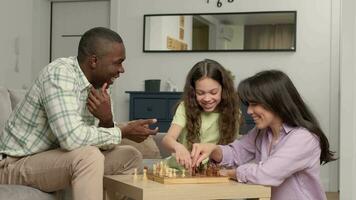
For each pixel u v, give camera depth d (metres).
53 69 1.61
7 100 2.12
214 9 4.45
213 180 1.46
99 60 1.68
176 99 4.15
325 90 4.22
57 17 4.89
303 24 4.27
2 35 4.12
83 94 1.70
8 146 1.69
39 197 1.56
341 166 2.73
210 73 1.87
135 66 4.59
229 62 4.41
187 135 1.98
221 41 4.42
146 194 1.28
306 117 1.59
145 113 4.21
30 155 1.66
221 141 1.97
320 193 1.59
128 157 1.83
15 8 4.33
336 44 4.20
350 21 2.67
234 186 1.38
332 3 4.21
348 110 2.71
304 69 4.26
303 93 4.25
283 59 4.30
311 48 4.25
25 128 1.68
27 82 4.55
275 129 1.60
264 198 1.42
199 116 1.97
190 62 4.49
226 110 1.95
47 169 1.55
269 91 1.53
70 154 1.51
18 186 1.55
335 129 4.17
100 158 1.49
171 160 1.78
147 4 4.58
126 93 4.59
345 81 2.70
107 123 1.66
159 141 2.82
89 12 4.81
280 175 1.46
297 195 1.56
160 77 4.54
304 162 1.51
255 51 4.34
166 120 4.17
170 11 4.54
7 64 4.21
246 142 1.75
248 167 1.48
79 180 1.47
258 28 4.35
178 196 1.31
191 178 1.43
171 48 4.52
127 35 4.61
